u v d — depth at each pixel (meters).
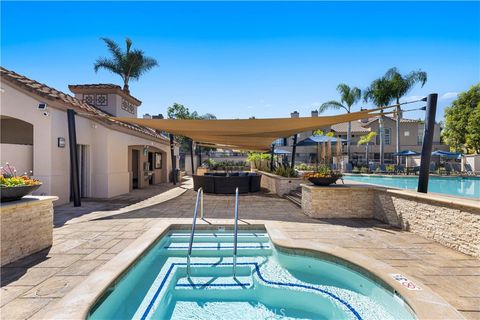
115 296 4.48
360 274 5.02
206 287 5.14
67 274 4.61
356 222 8.59
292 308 4.48
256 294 4.90
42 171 10.21
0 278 4.44
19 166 9.94
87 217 8.95
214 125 11.89
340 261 5.45
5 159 9.59
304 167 19.17
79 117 11.95
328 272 5.61
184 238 7.67
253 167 27.50
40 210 5.77
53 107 10.41
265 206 11.51
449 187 18.69
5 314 3.45
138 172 18.50
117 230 7.34
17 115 10.10
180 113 37.19
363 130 38.97
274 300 4.69
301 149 38.75
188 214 9.60
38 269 4.80
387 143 39.56
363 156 38.84
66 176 11.23
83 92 17.36
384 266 4.94
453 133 35.44
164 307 4.48
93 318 3.81
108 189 13.07
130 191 16.28
